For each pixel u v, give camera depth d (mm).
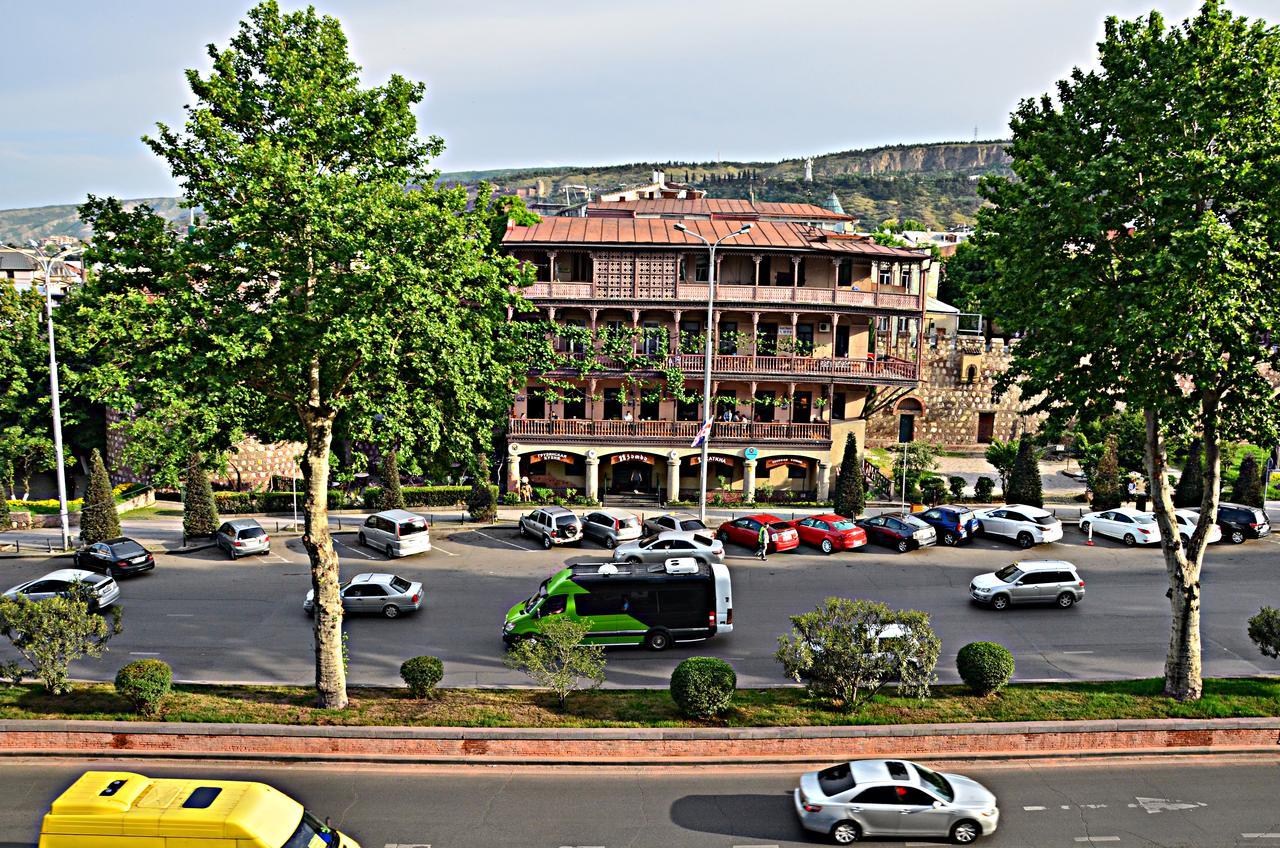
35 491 62000
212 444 22234
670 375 45312
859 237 51062
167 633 26469
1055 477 53625
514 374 24531
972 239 24797
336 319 18062
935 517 38250
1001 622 27406
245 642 25766
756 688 22438
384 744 19141
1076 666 23875
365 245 18453
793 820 16672
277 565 34844
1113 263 20531
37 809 16734
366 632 26688
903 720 19953
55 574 28562
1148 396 19875
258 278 19594
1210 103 19484
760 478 50469
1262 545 36469
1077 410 21672
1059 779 18375
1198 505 42625
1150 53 20547
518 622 25141
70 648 20984
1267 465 42938
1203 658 24406
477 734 19016
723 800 17406
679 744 19172
